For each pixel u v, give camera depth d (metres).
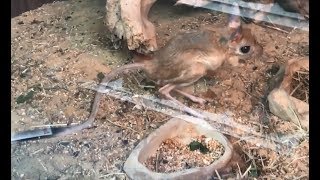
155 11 0.63
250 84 0.54
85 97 0.54
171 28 0.60
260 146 0.47
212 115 0.50
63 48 0.61
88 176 0.45
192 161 0.46
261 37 0.59
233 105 0.52
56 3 0.72
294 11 0.60
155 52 0.54
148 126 0.50
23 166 0.47
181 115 0.50
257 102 0.52
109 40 0.61
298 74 0.52
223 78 0.54
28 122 0.51
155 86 0.54
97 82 0.55
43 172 0.46
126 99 0.53
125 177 0.44
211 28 0.56
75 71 0.57
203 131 0.48
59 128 0.50
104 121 0.51
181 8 0.63
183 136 0.49
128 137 0.49
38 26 0.66
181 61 0.52
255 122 0.50
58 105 0.53
